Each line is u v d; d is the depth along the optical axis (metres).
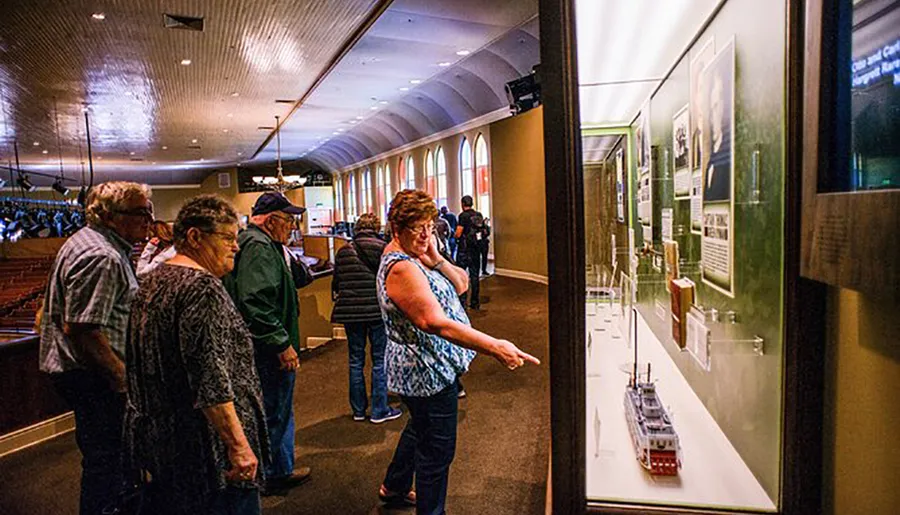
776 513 1.51
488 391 3.80
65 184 24.81
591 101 2.37
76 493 2.64
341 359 4.81
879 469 1.15
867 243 0.99
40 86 8.53
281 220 2.52
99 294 1.92
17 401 3.26
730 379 1.87
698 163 2.18
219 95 9.87
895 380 1.09
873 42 1.01
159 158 20.48
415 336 1.80
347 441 3.07
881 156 0.99
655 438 1.71
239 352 1.47
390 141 17.69
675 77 2.42
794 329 1.40
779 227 1.46
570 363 1.54
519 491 2.44
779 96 1.44
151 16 5.71
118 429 2.10
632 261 2.84
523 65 9.96
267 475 2.51
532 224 9.33
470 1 7.36
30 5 5.24
